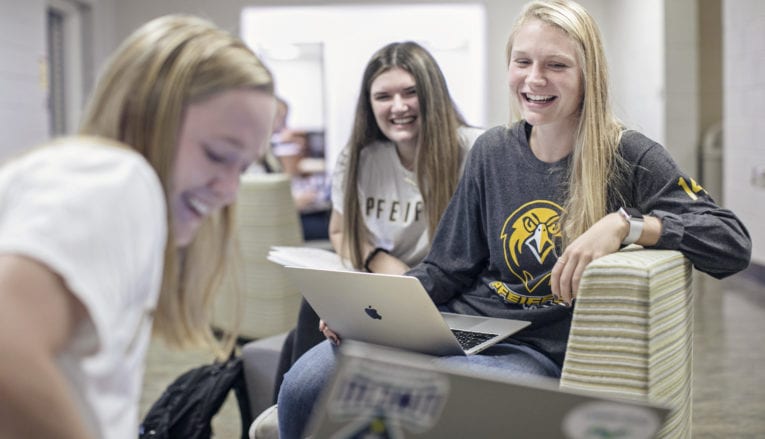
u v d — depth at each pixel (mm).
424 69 2414
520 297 1856
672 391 1498
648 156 1732
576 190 1735
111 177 834
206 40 959
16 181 824
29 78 6008
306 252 2387
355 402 995
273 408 2121
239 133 953
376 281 1667
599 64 1746
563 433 933
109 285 804
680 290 1538
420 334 1692
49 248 769
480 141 1979
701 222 1610
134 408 954
